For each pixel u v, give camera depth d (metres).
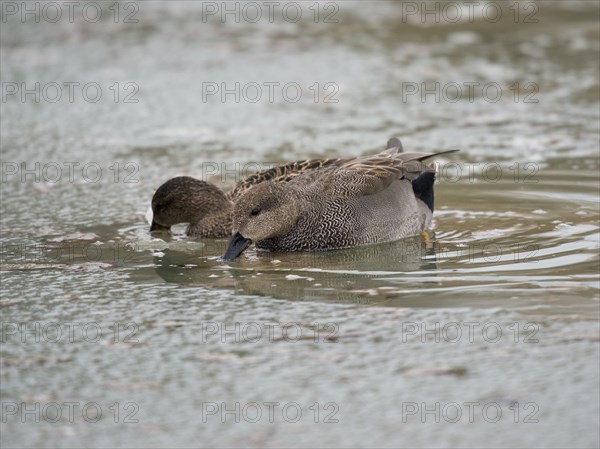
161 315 10.84
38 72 23.45
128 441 8.33
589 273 11.73
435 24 26.84
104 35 26.30
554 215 14.30
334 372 9.41
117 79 22.92
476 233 13.67
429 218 14.17
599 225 13.71
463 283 11.57
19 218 14.74
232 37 26.00
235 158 17.70
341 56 24.20
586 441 8.23
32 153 18.31
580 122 19.20
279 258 13.00
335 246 13.30
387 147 15.35
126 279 12.09
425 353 9.75
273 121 19.98
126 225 14.50
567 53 23.89
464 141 18.31
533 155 17.34
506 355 9.66
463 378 9.24
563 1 28.86
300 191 13.30
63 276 12.20
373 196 13.59
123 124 20.05
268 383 9.23
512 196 15.30
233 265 12.66
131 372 9.49
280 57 24.23
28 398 9.02
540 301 10.89
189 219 14.34
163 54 24.67
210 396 9.02
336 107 20.77
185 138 19.06
